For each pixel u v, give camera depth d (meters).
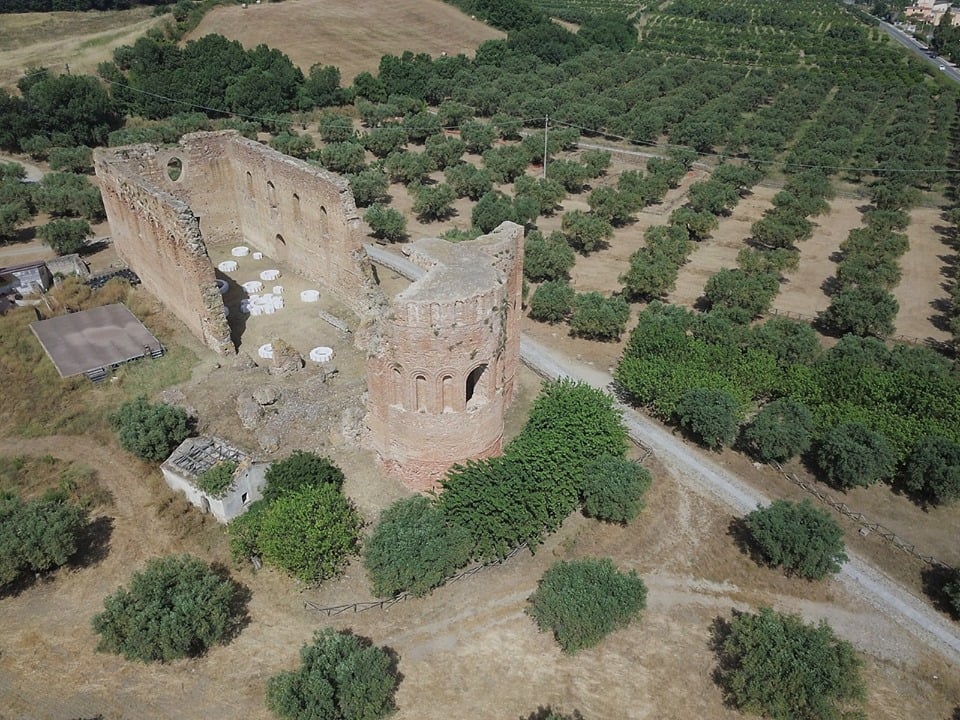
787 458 45.34
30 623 33.97
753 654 30.28
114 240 65.88
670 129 121.50
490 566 37.38
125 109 117.44
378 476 41.47
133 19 171.88
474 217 77.25
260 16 158.88
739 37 198.00
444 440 39.25
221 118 122.12
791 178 99.69
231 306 57.38
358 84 134.00
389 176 99.88
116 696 30.75
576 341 60.44
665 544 39.44
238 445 42.84
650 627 34.56
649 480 40.22
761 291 64.50
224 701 30.61
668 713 30.67
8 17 163.50
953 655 33.84
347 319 56.03
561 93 132.25
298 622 34.31
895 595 37.00
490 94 131.62
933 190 99.19
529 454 38.88
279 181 59.44
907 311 69.00
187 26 149.88
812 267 78.06
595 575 34.44
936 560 39.03
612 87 144.12
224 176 67.06
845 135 113.31
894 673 32.91
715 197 87.75
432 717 30.23
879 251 73.88
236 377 47.91
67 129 105.00
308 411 43.94
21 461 43.00
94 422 46.16
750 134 114.12
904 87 144.50
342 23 165.00
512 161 97.75
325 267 58.69
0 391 48.44
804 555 36.06
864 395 48.59
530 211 80.06
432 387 37.41
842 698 29.59
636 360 51.53
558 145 107.69
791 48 188.88
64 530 35.78
